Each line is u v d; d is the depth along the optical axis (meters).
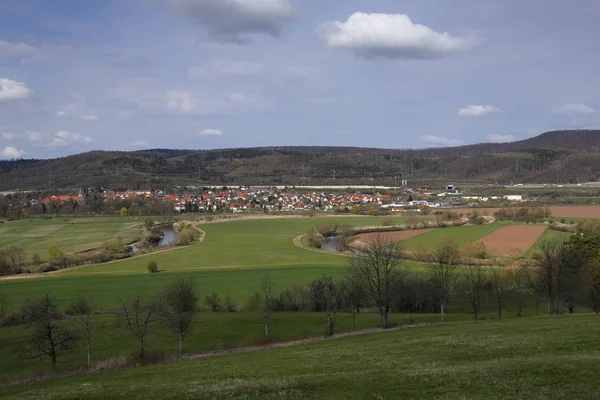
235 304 83.19
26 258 139.62
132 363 49.78
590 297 65.56
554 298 67.38
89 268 124.88
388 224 195.88
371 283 68.56
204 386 29.45
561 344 34.72
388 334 51.19
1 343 62.66
